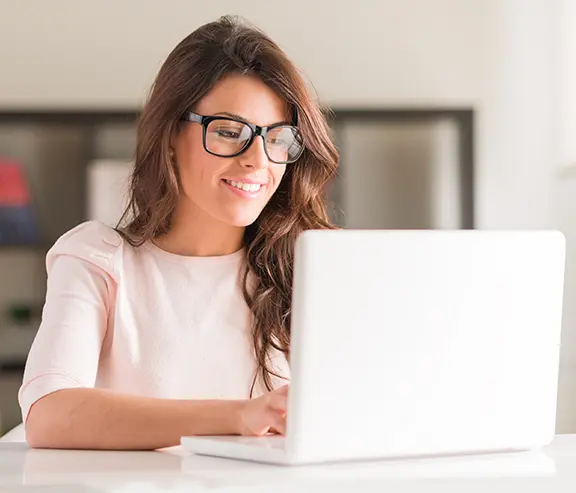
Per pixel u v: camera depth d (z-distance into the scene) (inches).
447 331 52.2
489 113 229.5
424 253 51.3
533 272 54.6
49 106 224.5
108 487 46.4
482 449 54.7
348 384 50.3
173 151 73.4
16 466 52.4
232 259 76.3
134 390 73.2
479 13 229.5
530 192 229.5
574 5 229.9
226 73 70.3
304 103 71.4
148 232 74.4
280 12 226.5
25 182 219.3
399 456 52.5
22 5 224.2
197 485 46.6
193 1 225.5
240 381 74.8
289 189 76.6
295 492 46.5
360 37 227.8
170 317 73.9
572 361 219.5
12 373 210.4
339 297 49.7
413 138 223.3
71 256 72.8
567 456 54.8
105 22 225.0
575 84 229.1
